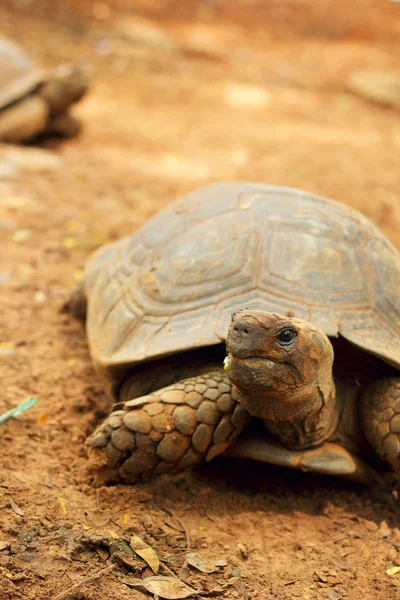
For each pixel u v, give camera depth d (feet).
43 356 4.71
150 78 12.37
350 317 4.09
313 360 3.81
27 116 8.20
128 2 16.43
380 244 4.35
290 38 17.31
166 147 9.16
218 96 12.04
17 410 4.12
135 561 3.79
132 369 4.21
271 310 4.06
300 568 3.89
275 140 9.94
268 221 4.25
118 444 3.99
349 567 3.91
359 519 4.09
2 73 8.36
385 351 4.06
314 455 4.07
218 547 3.92
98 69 12.28
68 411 4.41
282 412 3.91
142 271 4.34
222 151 9.23
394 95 13.26
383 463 4.25
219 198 4.40
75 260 5.64
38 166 7.57
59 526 3.87
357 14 18.44
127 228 6.38
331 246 4.22
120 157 8.49
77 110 10.09
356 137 10.66
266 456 4.05
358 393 4.18
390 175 8.89
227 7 17.66
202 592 3.75
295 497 4.19
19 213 6.25
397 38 18.04
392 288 4.24
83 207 6.70
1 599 3.62
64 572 3.73
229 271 4.15
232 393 3.98
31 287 5.19
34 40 12.91
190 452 4.01
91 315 4.52
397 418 4.06
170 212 4.50
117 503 4.02
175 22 16.75
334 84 13.92
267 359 3.76
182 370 4.11
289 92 13.06
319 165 8.95
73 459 4.18
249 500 4.13
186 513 4.04
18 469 4.09
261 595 3.77
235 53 15.17
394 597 3.81
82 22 14.65
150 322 4.17
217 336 4.01
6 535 3.81
